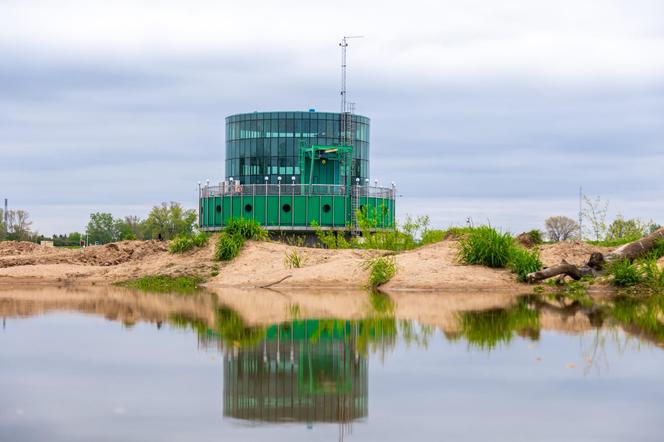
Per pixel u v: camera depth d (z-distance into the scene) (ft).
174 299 102.01
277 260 138.72
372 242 164.04
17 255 183.11
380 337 63.93
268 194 239.09
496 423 37.60
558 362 51.93
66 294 112.57
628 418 38.27
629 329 67.56
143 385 46.34
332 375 48.78
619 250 116.47
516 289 108.47
